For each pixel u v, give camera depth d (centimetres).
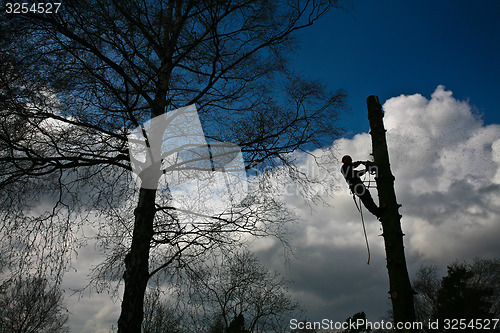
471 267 2916
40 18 576
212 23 655
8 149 649
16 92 621
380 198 407
